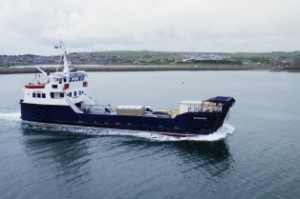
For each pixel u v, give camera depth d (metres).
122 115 46.91
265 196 29.78
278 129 52.00
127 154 39.97
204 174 34.53
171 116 46.16
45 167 36.25
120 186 31.75
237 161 38.00
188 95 91.50
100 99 83.88
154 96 89.19
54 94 49.94
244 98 85.50
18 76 150.38
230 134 48.62
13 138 46.22
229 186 31.83
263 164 37.06
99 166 36.44
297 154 40.19
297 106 72.94
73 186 31.81
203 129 45.41
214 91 100.62
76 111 49.28
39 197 29.81
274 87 112.38
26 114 52.22
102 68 193.62
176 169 35.72
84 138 45.88
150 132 46.75
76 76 51.53
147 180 33.03
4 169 35.69
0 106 70.62
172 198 29.56
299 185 31.67
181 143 43.88
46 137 46.50
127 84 121.06
